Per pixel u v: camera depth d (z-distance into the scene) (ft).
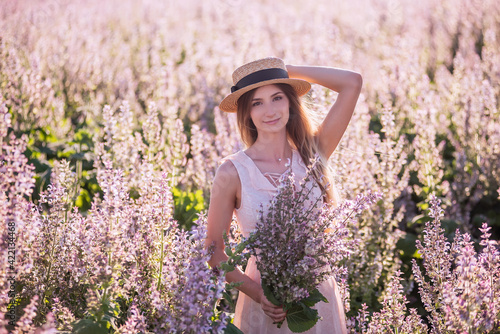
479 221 14.39
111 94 20.99
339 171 11.89
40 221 7.91
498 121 16.30
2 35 17.43
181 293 6.97
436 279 8.59
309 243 7.16
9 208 6.84
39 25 29.96
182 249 7.38
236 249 7.26
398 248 12.62
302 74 9.20
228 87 21.74
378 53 29.73
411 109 17.89
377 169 12.94
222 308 11.24
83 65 21.75
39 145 16.06
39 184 12.47
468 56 23.47
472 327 7.07
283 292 7.31
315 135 8.96
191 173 13.91
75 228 8.15
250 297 8.10
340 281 9.30
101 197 13.37
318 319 8.06
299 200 7.77
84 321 7.02
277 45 27.66
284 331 8.09
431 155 14.25
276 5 45.09
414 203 15.51
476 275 7.18
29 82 16.42
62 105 17.95
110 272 7.04
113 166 12.84
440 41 27.40
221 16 38.88
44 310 7.59
